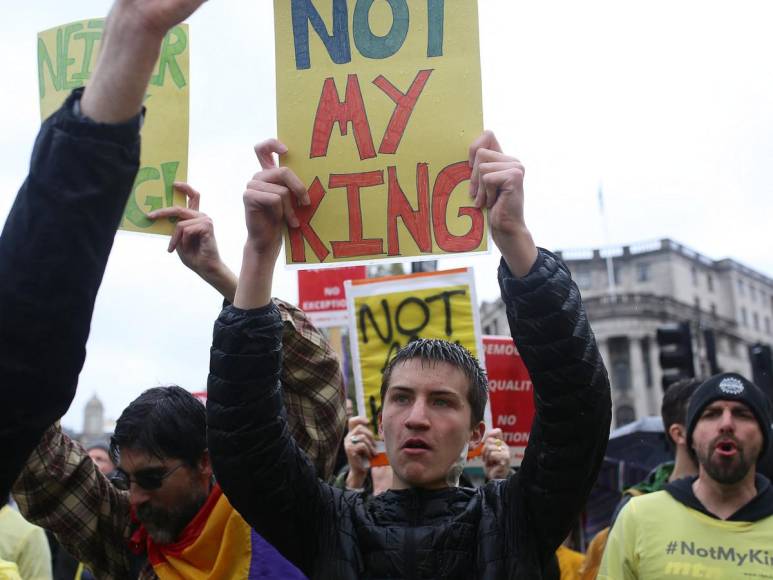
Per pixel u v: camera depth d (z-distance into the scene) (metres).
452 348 2.11
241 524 2.44
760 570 2.84
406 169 2.11
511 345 4.74
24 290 1.19
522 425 4.67
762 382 11.29
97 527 2.59
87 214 1.20
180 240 2.38
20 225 1.20
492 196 1.89
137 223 2.37
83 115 1.23
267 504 1.97
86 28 2.45
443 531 1.94
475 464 3.93
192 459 2.44
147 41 1.23
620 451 7.62
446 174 2.09
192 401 2.52
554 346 1.86
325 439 2.62
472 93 2.12
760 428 3.02
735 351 63.38
